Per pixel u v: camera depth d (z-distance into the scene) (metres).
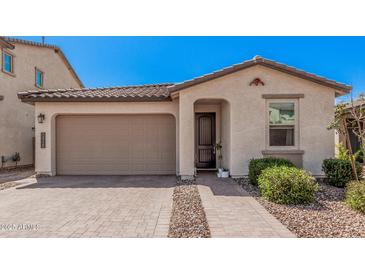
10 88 15.92
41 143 11.83
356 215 5.75
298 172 6.98
